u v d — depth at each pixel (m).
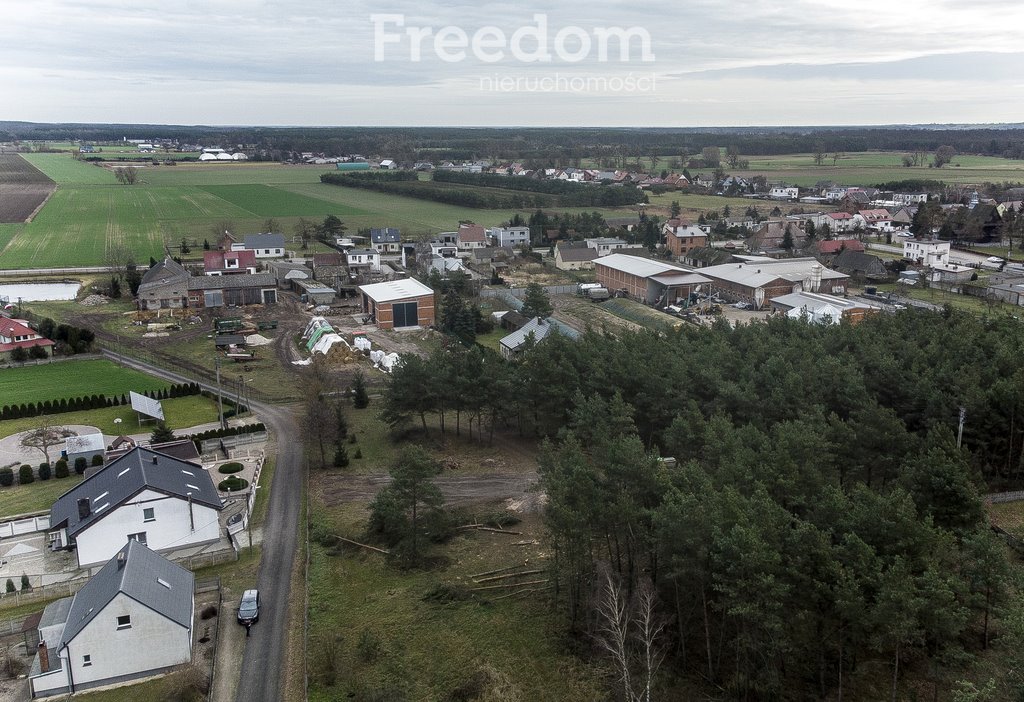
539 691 40.75
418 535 54.75
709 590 41.94
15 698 40.94
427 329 122.06
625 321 125.00
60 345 104.00
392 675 42.06
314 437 71.44
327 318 127.69
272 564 53.97
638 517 44.31
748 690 39.44
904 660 40.91
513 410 75.31
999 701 35.00
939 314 105.69
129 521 53.72
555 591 49.19
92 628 41.22
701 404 67.88
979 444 61.06
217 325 117.88
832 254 168.62
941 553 40.19
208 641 45.22
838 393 67.06
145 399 80.75
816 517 43.44
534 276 161.00
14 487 65.69
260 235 172.88
